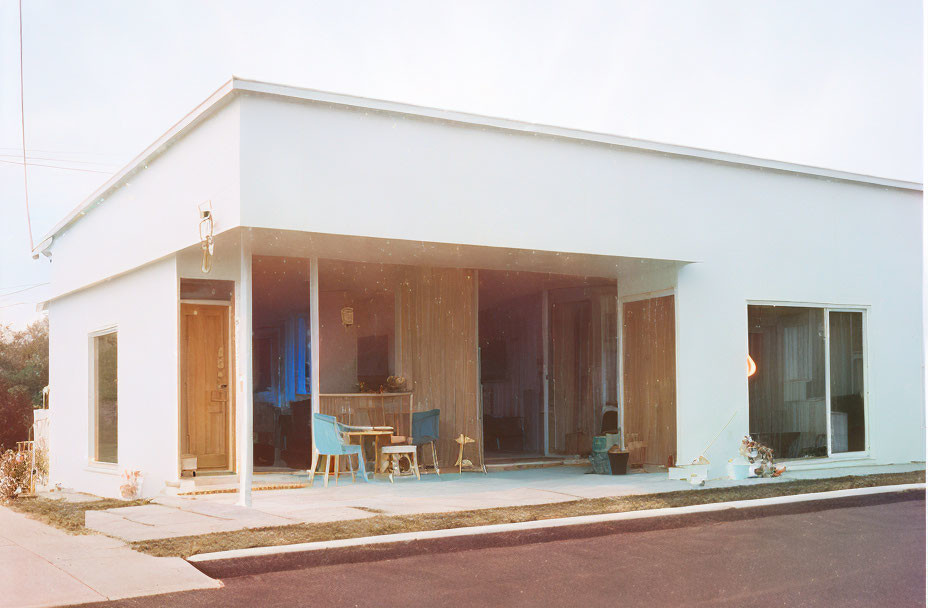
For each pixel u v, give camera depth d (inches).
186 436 350.0
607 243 342.6
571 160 335.6
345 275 411.8
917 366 439.8
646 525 256.5
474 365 412.8
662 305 379.6
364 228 287.9
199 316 356.2
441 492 312.0
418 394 399.5
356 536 218.5
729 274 380.2
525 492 311.1
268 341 570.6
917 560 209.0
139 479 328.8
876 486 333.4
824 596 174.2
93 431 406.6
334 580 185.8
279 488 324.5
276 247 315.3
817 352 411.8
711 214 375.6
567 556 212.7
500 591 176.1
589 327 464.1
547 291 482.6
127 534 226.1
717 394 373.7
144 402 340.5
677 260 363.3
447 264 368.5
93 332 403.5
